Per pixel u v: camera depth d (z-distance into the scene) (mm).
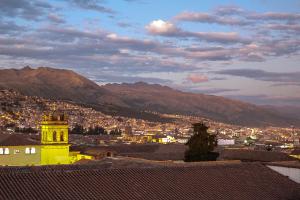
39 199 37438
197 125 88125
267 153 99875
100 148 121312
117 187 41688
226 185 46594
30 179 40281
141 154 105938
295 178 54281
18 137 117188
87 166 44406
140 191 41719
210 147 87000
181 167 48906
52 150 114750
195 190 44000
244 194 45469
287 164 55875
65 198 38219
